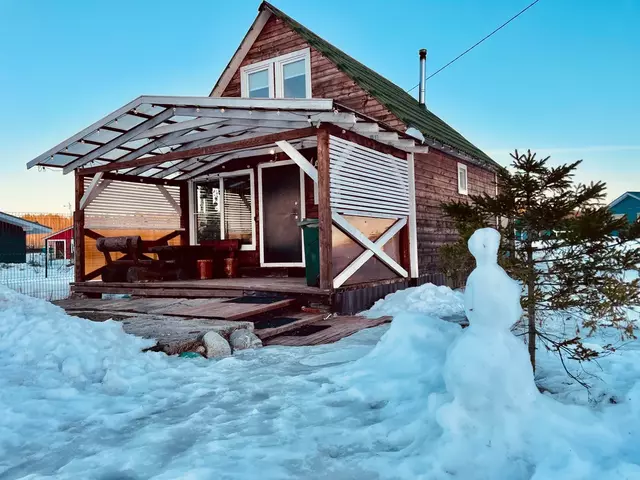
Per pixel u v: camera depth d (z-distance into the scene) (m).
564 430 2.21
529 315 3.25
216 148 7.68
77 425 2.78
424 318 3.89
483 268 2.52
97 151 8.59
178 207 11.23
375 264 8.07
